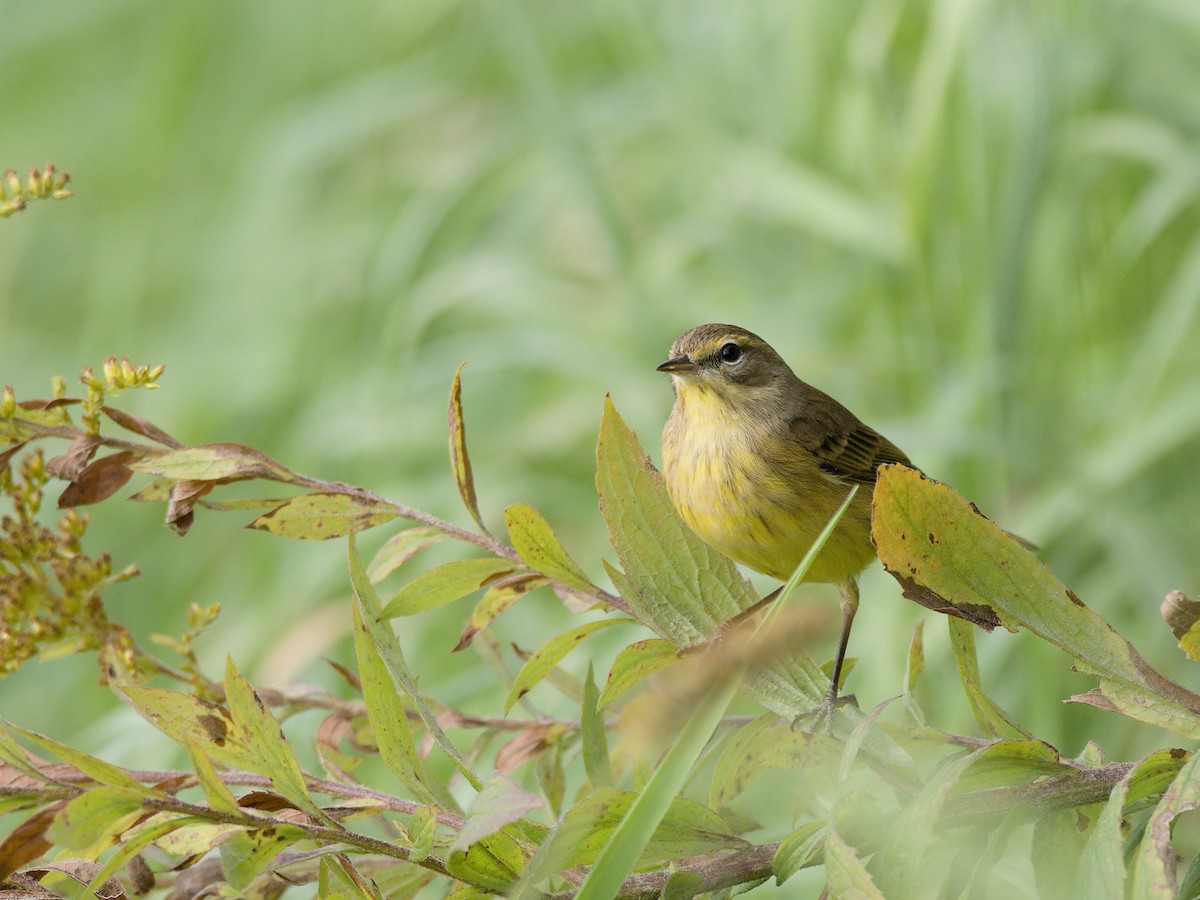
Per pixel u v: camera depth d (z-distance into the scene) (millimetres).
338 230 15219
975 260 10672
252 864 4383
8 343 16984
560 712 9469
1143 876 4164
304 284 14898
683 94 13000
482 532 5598
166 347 15523
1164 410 10320
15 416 5406
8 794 4398
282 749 4656
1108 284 11445
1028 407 10742
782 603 4344
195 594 12953
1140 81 12070
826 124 12531
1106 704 4824
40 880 4828
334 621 9578
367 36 16969
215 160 17156
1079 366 11148
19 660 5727
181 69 17344
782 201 11859
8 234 17625
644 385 11891
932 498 4730
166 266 16516
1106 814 4375
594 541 11625
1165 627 9719
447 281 13242
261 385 14578
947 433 10086
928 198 11234
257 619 11703
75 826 4234
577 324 13000
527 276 13305
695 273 13398
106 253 16266
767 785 7918
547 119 12445
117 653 5832
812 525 7719
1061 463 10070
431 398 13367
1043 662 8773
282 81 17266
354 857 5309
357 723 6102
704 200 13133
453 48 15969
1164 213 11047
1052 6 11008
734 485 7812
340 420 12906
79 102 18234
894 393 11555
